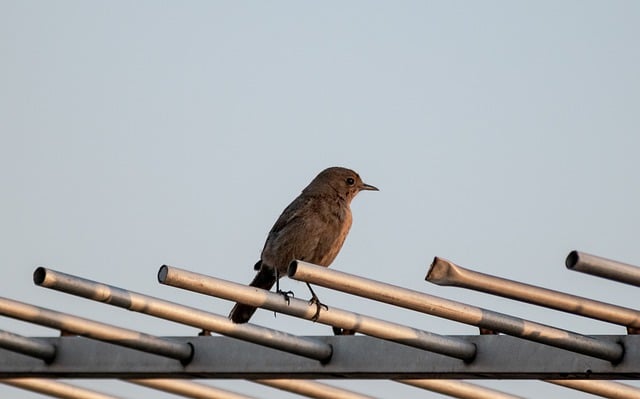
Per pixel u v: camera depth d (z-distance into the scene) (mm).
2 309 12781
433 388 14070
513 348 12469
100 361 14062
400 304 11477
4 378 14531
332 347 13281
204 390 14969
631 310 11859
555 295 11438
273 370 13422
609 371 12086
